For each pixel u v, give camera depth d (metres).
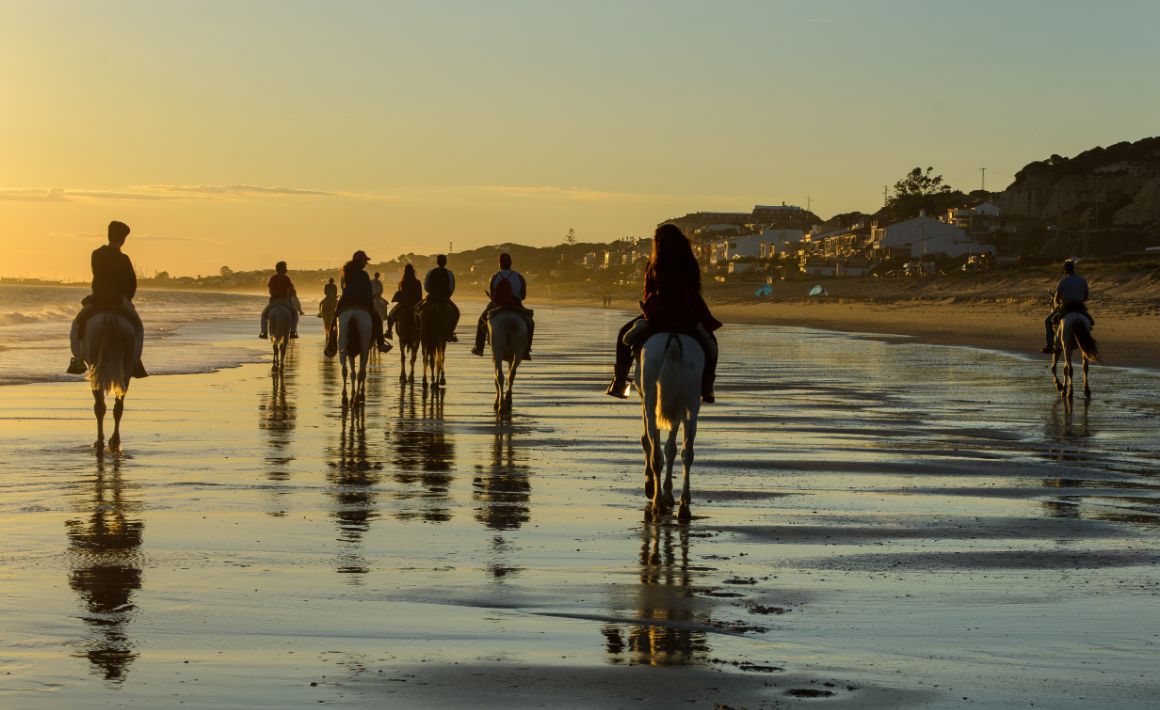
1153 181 187.62
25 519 11.94
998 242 193.00
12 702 6.42
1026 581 9.61
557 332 75.00
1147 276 103.00
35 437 18.77
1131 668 7.27
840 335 68.38
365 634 7.88
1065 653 7.59
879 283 162.00
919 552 10.73
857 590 9.26
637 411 23.95
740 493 14.06
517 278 23.92
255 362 39.03
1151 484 15.03
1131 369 37.91
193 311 112.50
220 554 10.36
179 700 6.49
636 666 7.23
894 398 27.53
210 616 8.27
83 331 17.09
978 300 110.31
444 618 8.30
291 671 7.04
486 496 13.69
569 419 22.34
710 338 12.75
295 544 10.83
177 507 12.73
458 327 80.75
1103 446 18.92
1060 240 173.62
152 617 8.22
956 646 7.73
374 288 38.88
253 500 13.25
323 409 23.92
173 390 27.88
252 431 19.95
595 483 14.71
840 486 14.66
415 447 18.11
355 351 23.61
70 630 7.87
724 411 24.22
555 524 11.98
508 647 7.61
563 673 7.07
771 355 46.84
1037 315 91.38
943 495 14.05
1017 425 21.95
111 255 17.47
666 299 12.59
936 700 6.65
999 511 12.95
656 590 9.21
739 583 9.47
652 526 11.91
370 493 13.81
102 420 17.14
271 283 33.09
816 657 7.46
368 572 9.73
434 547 10.78
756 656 7.47
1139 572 9.98
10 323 65.44
